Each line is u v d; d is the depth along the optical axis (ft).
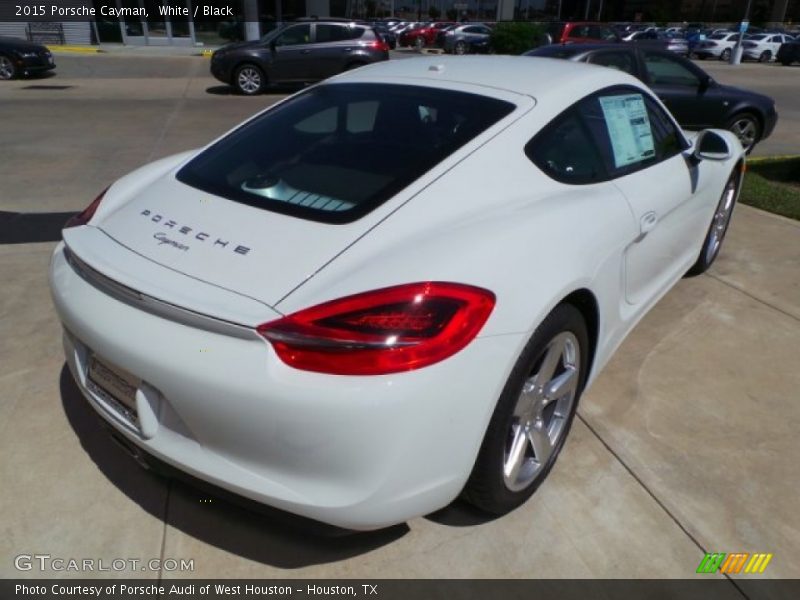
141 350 5.73
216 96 43.11
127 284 5.87
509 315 5.93
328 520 5.64
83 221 7.50
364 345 5.26
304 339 5.24
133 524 7.11
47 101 37.81
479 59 9.66
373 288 5.52
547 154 7.61
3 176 20.72
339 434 5.29
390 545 6.93
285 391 5.22
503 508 7.13
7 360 10.11
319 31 44.80
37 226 16.12
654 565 6.75
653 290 10.22
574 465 8.11
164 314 5.75
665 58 26.09
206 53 74.59
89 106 36.35
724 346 11.09
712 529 7.20
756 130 28.04
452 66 9.12
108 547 6.82
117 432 6.61
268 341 5.30
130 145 25.88
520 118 7.54
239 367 5.34
